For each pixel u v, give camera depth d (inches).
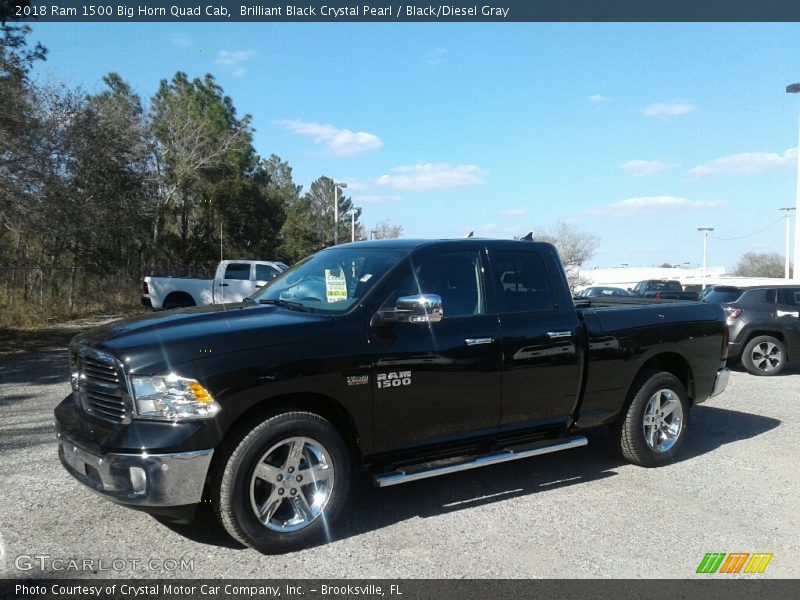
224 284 770.2
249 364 152.7
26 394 349.4
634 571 153.9
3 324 722.8
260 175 1817.2
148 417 147.2
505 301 202.1
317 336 164.2
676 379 240.8
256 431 153.7
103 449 147.6
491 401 194.1
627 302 280.2
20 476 211.8
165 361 147.9
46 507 185.9
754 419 315.3
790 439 277.6
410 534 172.6
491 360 192.4
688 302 261.0
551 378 206.7
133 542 164.4
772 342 455.2
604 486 214.7
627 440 231.5
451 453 192.1
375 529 175.6
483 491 207.9
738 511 193.8
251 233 1729.8
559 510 191.9
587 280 2815.0
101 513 182.2
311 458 164.9
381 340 173.6
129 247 1322.6
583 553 162.9
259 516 154.8
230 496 150.7
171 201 1505.9
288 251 2188.7
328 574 148.9
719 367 259.9
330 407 172.2
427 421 182.1
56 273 916.6
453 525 179.2
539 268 213.9
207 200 1573.6
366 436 171.9
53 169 658.2
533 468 233.6
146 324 165.9
